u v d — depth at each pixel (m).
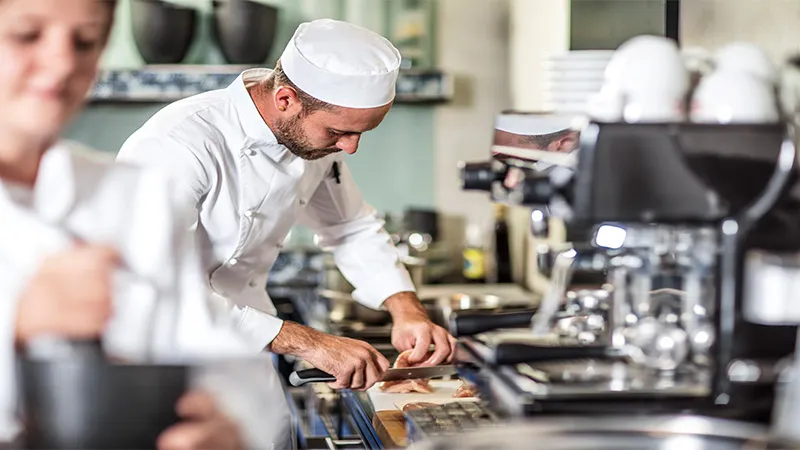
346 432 2.58
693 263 1.56
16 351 1.31
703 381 1.47
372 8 4.46
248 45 4.12
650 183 1.45
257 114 2.32
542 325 1.71
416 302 2.66
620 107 1.51
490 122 4.61
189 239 1.49
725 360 1.47
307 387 3.06
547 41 3.49
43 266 1.34
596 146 1.44
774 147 1.46
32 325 1.33
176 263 1.45
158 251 1.42
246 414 1.35
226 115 2.34
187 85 4.18
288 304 4.07
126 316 1.37
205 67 4.17
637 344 1.54
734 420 1.45
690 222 1.47
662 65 1.50
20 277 1.34
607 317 1.70
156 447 1.30
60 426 1.29
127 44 4.39
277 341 2.15
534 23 3.82
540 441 1.38
